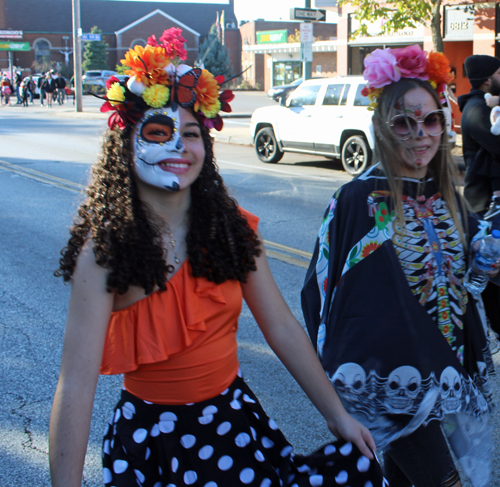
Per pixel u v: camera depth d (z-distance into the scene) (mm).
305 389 1769
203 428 1610
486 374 2176
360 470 1658
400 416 2000
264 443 1705
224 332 1675
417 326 1981
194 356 1610
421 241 2029
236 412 1659
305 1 15805
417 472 2023
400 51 2037
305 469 1683
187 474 1578
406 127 2012
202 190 1688
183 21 65938
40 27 62281
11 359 3984
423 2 12586
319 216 7984
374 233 2025
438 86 2088
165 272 1577
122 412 1649
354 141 11133
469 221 2158
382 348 1977
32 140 16734
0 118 25375
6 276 5609
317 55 40719
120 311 1585
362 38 19297
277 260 6082
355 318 2012
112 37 63094
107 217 1568
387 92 2055
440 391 1956
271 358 4012
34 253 6316
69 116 26078
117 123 1658
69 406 1449
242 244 1694
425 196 2084
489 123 3402
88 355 1496
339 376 2012
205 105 1669
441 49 12828
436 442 2000
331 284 2086
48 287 5320
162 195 1657
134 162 1631
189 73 1646
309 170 12031
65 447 1427
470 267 2098
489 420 2127
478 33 15625
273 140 12898
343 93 11430
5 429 3199
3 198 9039
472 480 2080
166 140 1611
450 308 2061
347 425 1709
